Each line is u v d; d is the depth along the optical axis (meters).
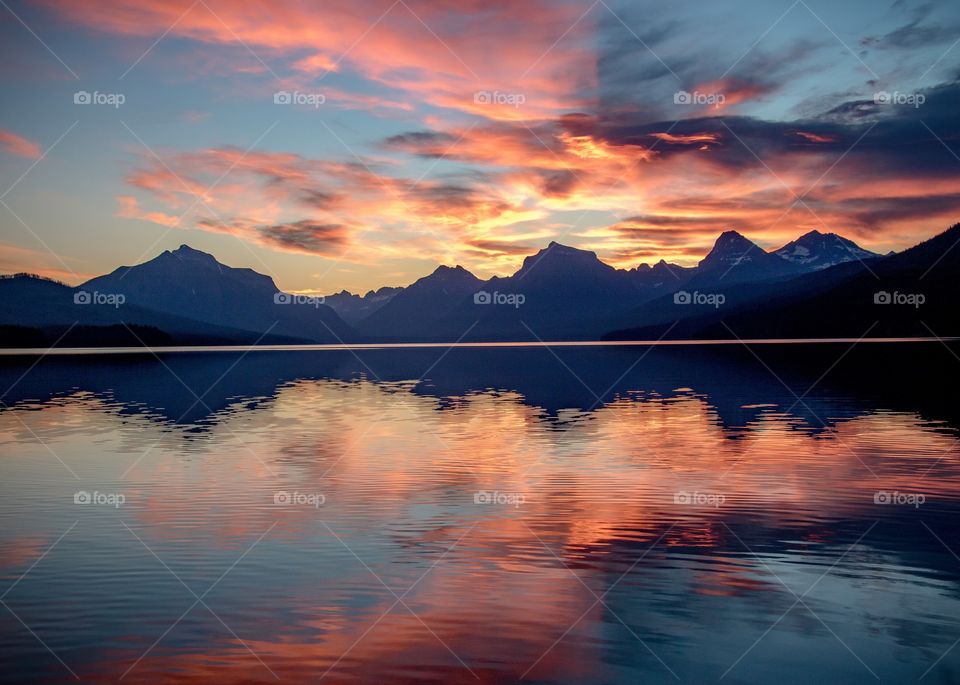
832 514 17.33
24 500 19.09
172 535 15.91
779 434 29.83
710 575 13.34
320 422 35.62
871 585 12.76
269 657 10.16
